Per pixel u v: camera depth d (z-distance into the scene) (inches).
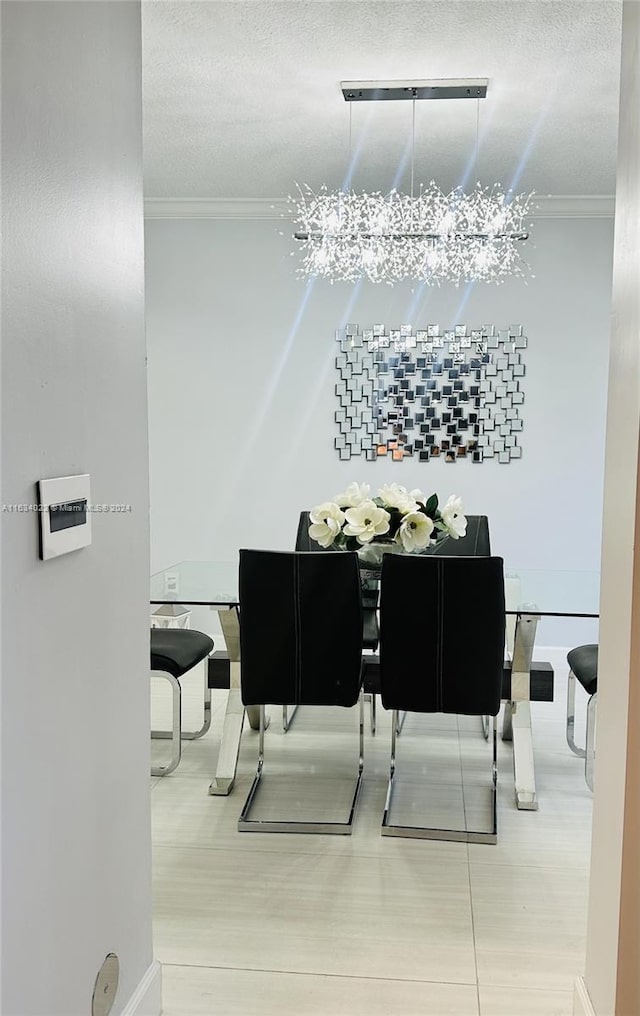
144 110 139.9
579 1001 73.8
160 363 207.9
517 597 130.5
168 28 111.7
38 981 53.2
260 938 88.9
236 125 147.2
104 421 62.6
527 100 135.1
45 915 54.0
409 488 204.1
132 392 68.4
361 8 106.9
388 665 117.1
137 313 69.4
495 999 79.4
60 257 54.9
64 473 55.9
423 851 108.7
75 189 57.1
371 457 204.5
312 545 171.6
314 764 137.6
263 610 117.0
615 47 116.8
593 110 138.9
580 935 90.0
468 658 114.7
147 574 72.4
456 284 198.4
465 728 156.5
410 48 117.6
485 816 118.3
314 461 206.1
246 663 119.0
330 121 145.2
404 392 202.7
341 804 121.6
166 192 193.5
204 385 207.3
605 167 170.4
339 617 116.3
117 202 64.8
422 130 149.2
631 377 63.6
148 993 72.6
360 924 91.7
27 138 50.3
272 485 207.5
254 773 133.3
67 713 56.9
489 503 202.8
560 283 197.5
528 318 198.7
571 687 138.6
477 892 98.5
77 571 58.2
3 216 47.6
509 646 135.6
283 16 108.9
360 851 108.4
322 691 118.7
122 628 66.9
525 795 121.5
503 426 201.2
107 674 64.0
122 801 67.4
